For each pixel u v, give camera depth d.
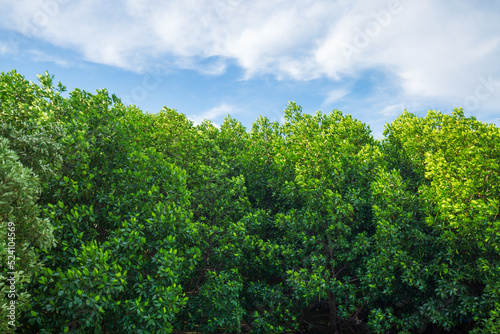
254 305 13.09
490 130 11.64
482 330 9.00
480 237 9.16
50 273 7.29
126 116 11.60
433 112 14.41
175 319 10.52
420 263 10.36
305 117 17.27
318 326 13.95
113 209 9.34
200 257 10.59
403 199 10.76
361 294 12.53
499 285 8.92
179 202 10.74
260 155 15.69
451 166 10.45
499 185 9.59
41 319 7.46
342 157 12.59
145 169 10.62
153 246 9.53
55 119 10.30
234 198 14.46
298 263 12.20
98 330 7.41
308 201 12.34
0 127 6.92
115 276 7.82
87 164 9.13
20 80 10.07
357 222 12.00
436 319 9.80
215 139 17.75
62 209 8.64
